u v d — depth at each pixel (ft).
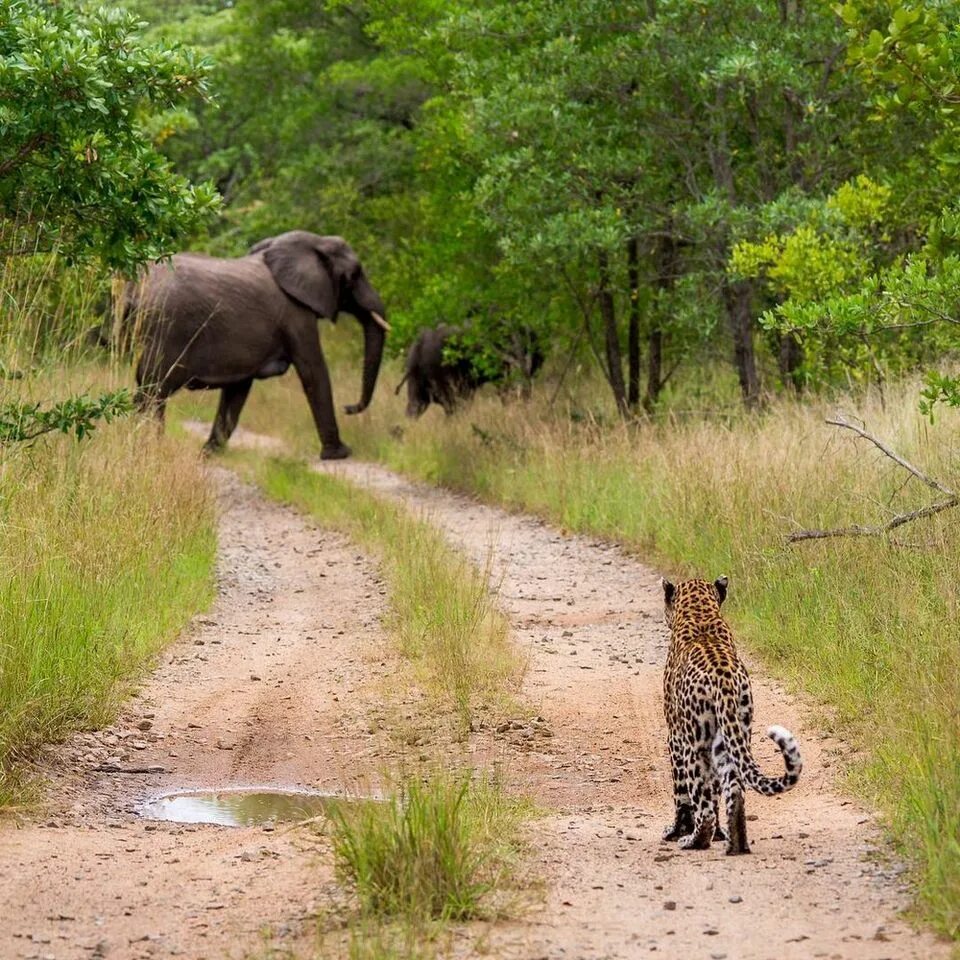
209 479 73.05
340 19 146.20
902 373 62.85
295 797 33.65
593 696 42.19
